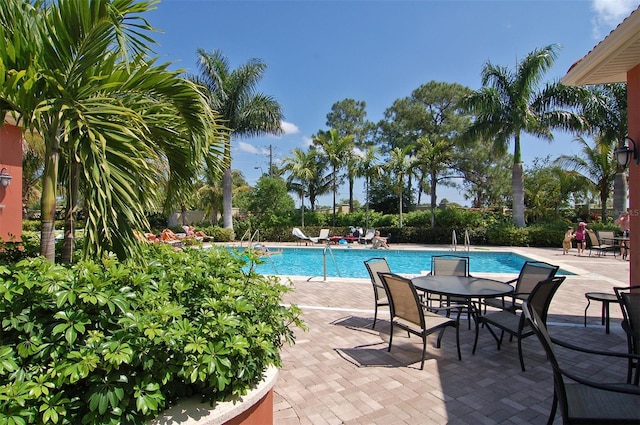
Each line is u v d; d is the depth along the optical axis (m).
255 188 22.16
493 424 2.65
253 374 2.11
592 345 4.25
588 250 14.46
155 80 2.88
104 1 2.34
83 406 1.71
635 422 2.00
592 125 15.88
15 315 1.72
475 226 18.02
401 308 3.93
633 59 4.45
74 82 2.61
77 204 2.83
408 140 28.20
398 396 3.07
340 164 21.25
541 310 3.75
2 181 6.71
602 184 18.66
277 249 17.14
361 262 14.58
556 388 2.17
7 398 1.44
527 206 21.30
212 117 3.32
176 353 1.90
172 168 3.72
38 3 2.66
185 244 3.97
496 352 4.05
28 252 3.74
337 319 5.28
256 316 2.39
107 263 2.17
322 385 3.27
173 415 1.84
